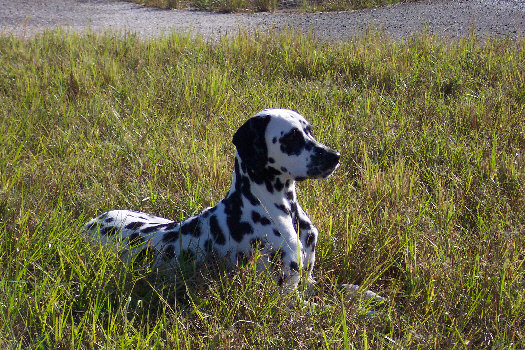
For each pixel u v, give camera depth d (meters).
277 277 2.04
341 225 2.33
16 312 1.90
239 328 1.92
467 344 1.84
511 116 3.21
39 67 4.30
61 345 1.82
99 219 2.29
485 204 2.47
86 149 2.98
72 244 2.16
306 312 1.93
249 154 2.04
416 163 2.79
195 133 3.16
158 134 3.14
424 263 2.09
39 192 2.54
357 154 2.92
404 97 3.53
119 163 2.85
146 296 2.04
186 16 7.20
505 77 3.71
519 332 1.88
